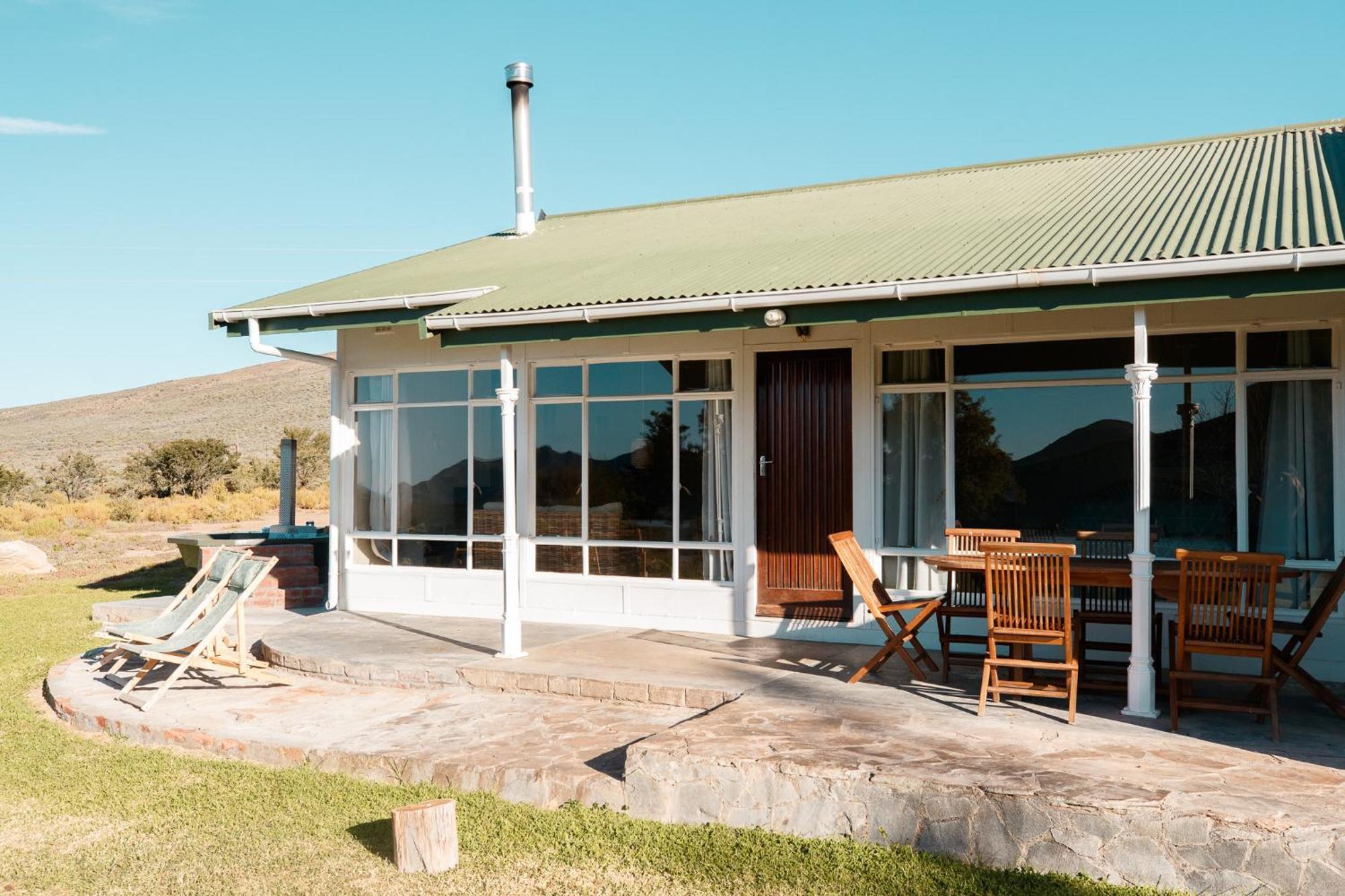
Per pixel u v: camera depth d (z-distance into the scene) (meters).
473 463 11.98
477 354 11.91
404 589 12.27
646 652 9.51
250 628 12.14
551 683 8.47
